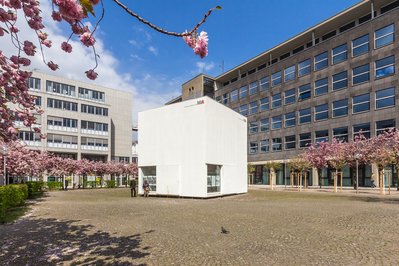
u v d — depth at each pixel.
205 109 23.67
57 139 55.00
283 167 50.91
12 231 9.37
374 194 27.30
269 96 54.66
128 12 2.88
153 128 26.97
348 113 41.22
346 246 7.15
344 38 42.56
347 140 41.09
